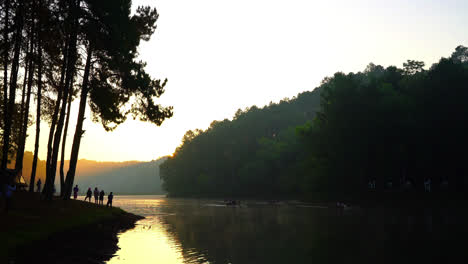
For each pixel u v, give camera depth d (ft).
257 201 307.17
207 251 66.08
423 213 131.13
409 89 240.32
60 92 105.29
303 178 317.01
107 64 107.04
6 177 77.30
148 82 106.83
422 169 224.74
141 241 78.74
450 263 53.42
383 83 251.80
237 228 104.88
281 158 416.67
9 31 73.77
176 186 590.55
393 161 227.20
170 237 85.40
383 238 76.95
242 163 495.82
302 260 57.21
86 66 106.01
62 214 90.17
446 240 72.02
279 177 406.82
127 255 61.57
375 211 150.92
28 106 110.42
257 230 98.84
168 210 201.87
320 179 267.80
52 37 81.20
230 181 504.43
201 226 111.55
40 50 85.56
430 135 213.66
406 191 205.67
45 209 91.56
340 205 191.21
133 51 104.99
